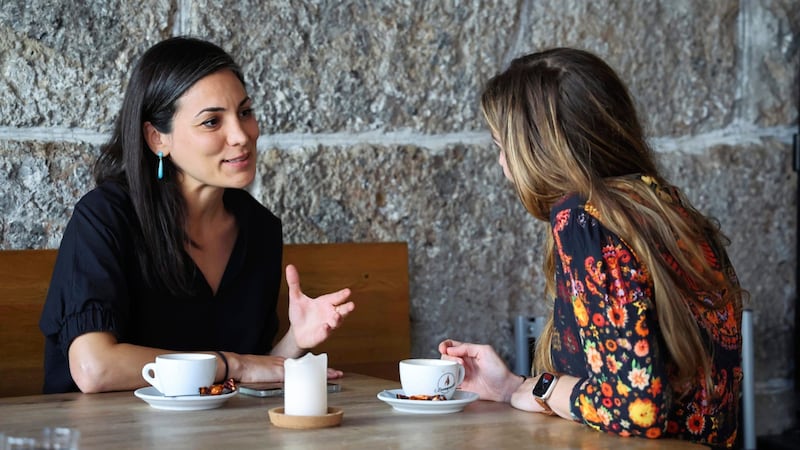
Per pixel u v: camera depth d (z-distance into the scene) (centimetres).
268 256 228
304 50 260
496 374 166
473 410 156
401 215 273
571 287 145
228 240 221
